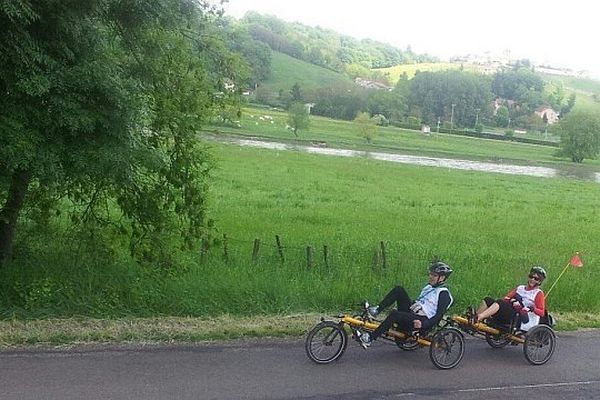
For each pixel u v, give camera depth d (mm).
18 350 8070
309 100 142250
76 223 12219
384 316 11078
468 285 13031
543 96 197750
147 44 11375
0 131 8617
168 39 11641
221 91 12898
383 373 8500
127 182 10211
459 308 11938
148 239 12297
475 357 9570
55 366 7660
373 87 181625
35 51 8648
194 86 12422
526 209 34344
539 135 153875
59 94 8906
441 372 8758
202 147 14602
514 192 45438
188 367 8039
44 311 9406
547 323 9750
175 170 12211
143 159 10094
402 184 44156
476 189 45375
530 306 9641
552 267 16156
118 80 9289
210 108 12844
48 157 8938
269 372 8141
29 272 10547
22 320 9070
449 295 9023
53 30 8961
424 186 44188
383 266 13961
